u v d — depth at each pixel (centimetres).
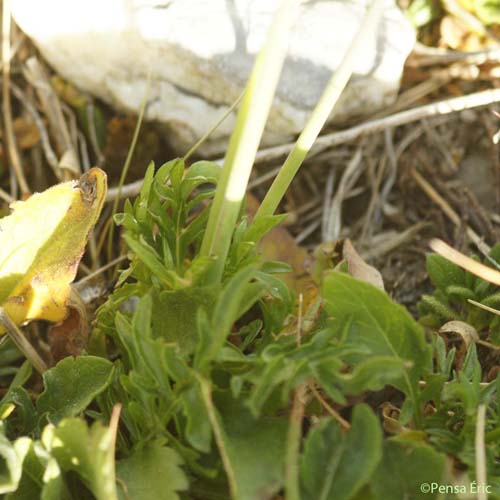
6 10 53
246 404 35
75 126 54
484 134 55
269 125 51
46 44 51
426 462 35
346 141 52
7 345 44
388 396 44
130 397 39
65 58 51
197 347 36
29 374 42
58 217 42
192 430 35
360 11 52
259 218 40
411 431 37
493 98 51
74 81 53
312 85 50
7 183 54
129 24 49
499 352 45
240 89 50
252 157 37
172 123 52
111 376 39
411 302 51
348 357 37
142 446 38
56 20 50
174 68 50
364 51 51
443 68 56
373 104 53
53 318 43
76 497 38
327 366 36
